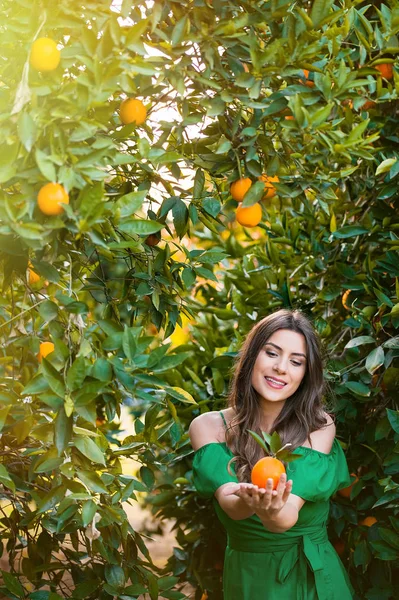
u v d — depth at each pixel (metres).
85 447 1.89
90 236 1.76
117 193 2.18
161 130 2.12
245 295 3.45
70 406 1.79
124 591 2.36
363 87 2.49
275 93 2.06
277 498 1.90
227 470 2.37
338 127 2.32
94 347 2.06
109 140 1.78
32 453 2.23
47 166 1.64
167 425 2.60
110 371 1.91
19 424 2.25
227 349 3.38
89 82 1.74
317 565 2.26
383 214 2.93
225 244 3.87
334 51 2.14
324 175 2.23
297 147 2.23
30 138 1.63
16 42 1.86
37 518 2.42
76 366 1.79
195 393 3.21
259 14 1.96
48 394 1.82
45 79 1.76
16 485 2.33
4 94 1.78
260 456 2.37
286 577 2.30
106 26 1.77
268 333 2.38
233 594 2.37
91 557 2.46
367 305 2.93
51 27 1.77
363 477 2.74
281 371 2.33
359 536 2.81
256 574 2.31
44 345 2.19
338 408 2.79
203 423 2.49
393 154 2.76
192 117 2.05
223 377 3.23
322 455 2.38
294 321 2.39
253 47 1.94
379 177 2.88
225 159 2.19
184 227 2.33
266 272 3.30
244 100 2.01
